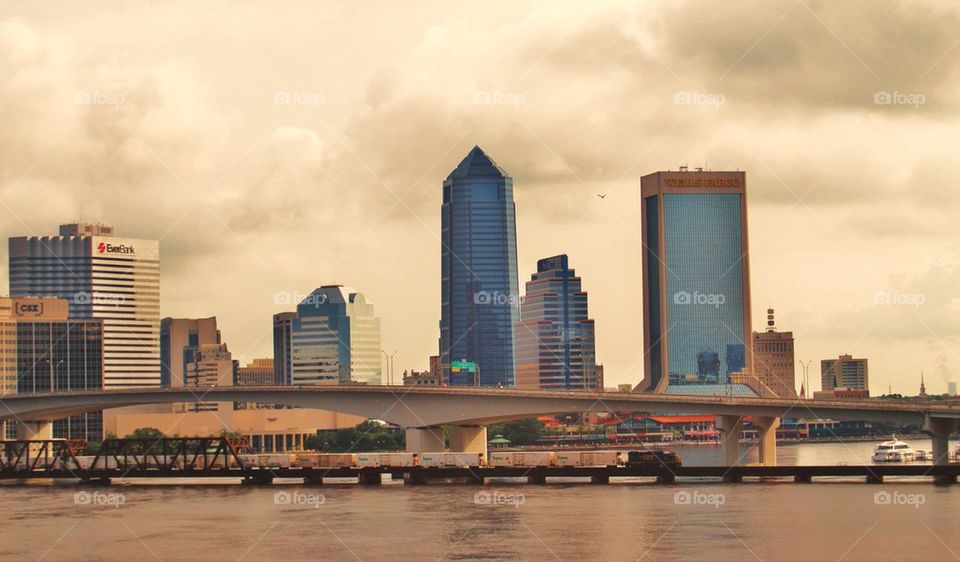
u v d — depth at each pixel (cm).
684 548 16950
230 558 16775
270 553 17038
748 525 18738
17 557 17162
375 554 16800
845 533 17988
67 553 17375
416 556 16600
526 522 19288
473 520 19600
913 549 16800
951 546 16988
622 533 18125
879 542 17288
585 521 19338
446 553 16762
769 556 16412
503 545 17275
